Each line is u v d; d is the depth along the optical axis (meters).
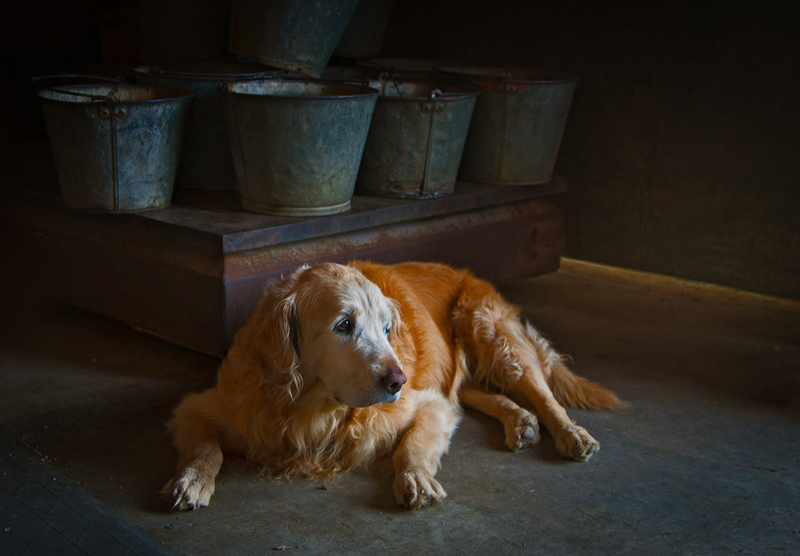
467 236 4.95
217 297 3.84
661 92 5.50
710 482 2.99
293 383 2.92
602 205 5.99
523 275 5.42
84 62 7.60
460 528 2.67
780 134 5.06
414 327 3.56
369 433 3.07
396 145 4.56
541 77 5.41
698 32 5.25
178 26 5.07
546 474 3.07
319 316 2.85
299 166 4.05
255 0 4.64
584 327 4.79
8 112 6.89
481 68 5.70
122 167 4.04
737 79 5.16
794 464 3.13
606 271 6.01
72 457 3.11
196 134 4.61
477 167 5.18
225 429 3.13
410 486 2.78
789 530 2.66
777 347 4.46
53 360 4.12
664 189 5.65
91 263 4.50
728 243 5.46
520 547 2.55
